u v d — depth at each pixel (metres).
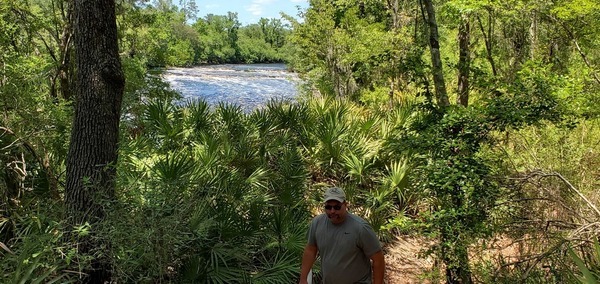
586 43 9.13
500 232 4.63
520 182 4.66
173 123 8.28
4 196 5.03
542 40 10.34
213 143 7.41
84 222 4.49
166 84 14.81
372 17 19.97
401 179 7.10
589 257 3.88
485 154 5.58
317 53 19.59
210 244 5.09
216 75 46.78
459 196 5.06
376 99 15.23
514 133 6.25
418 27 12.95
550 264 4.28
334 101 11.23
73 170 4.62
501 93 5.88
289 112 9.59
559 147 5.91
